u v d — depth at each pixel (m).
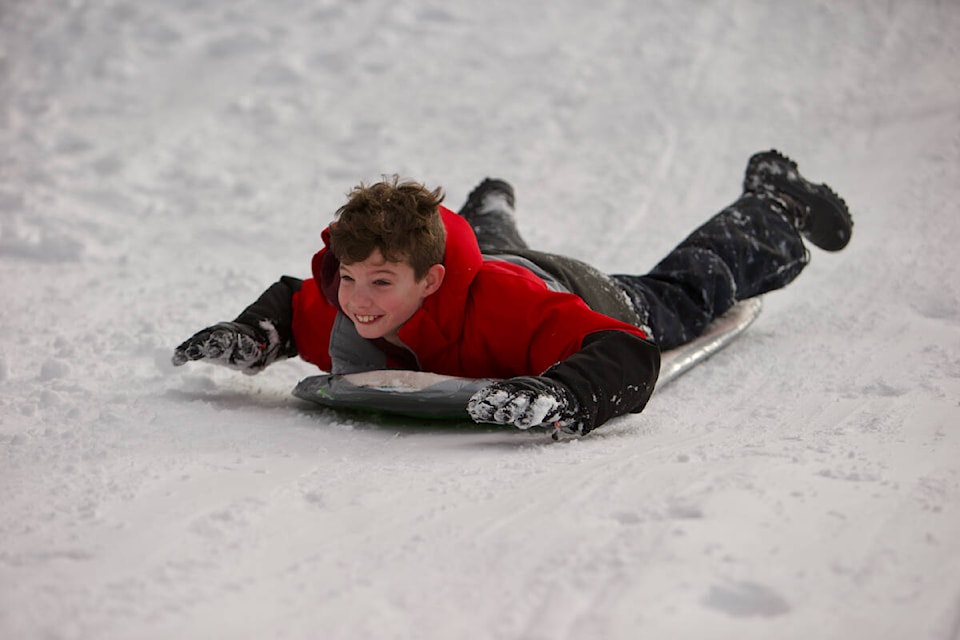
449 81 18.33
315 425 6.52
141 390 7.18
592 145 15.93
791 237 8.61
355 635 3.74
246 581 4.14
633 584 4.01
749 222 8.52
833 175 14.21
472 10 21.00
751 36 19.81
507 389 5.71
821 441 5.72
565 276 7.20
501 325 6.48
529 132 16.42
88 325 8.98
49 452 5.72
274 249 12.25
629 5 21.19
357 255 6.30
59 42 19.45
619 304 7.45
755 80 18.02
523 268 6.88
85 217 12.97
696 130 16.33
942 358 7.59
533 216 13.23
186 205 13.80
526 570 4.17
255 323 7.20
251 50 19.36
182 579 4.15
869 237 11.64
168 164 15.18
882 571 4.10
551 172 14.97
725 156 15.34
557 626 3.76
